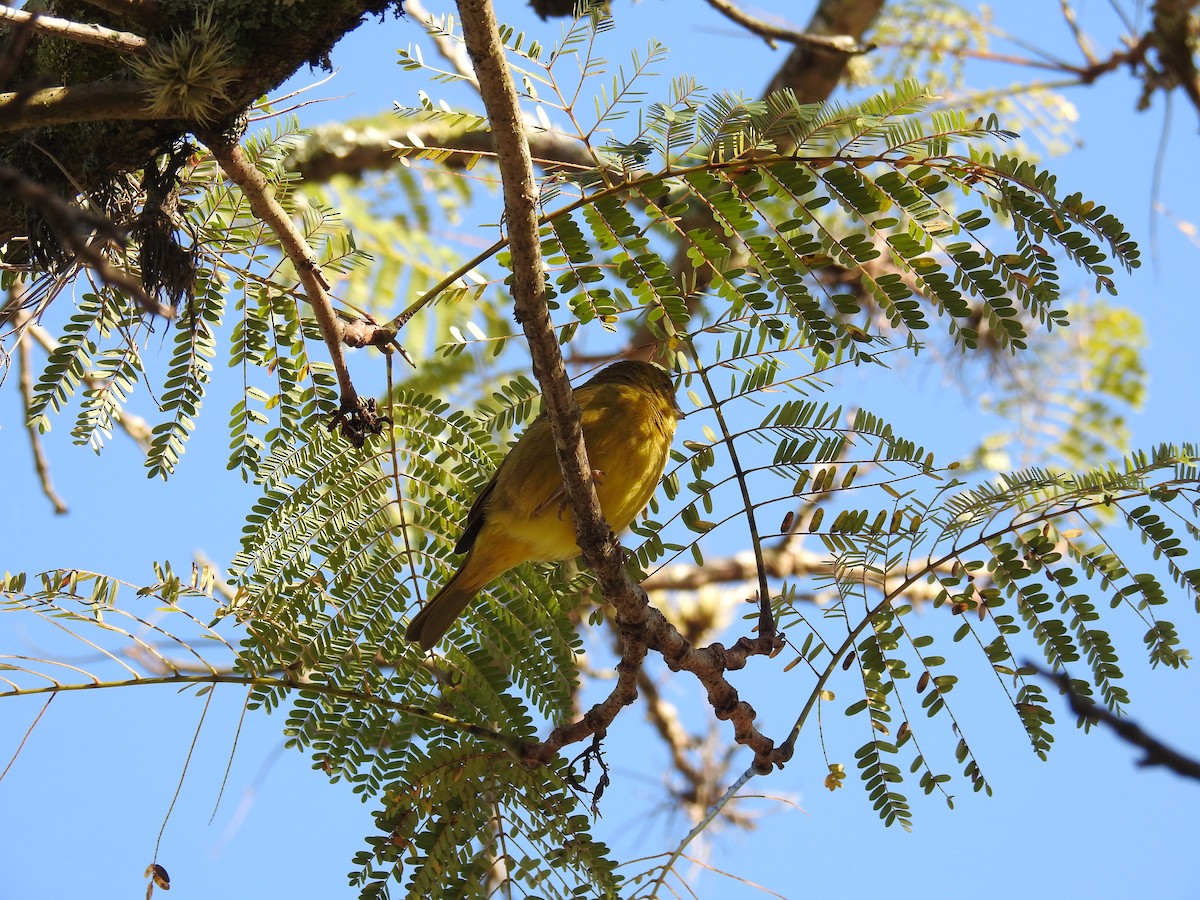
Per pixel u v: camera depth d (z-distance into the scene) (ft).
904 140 19.39
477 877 19.76
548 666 22.75
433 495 22.67
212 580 20.77
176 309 21.08
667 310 19.97
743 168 19.60
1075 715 19.77
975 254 19.38
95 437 21.98
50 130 20.27
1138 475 20.21
